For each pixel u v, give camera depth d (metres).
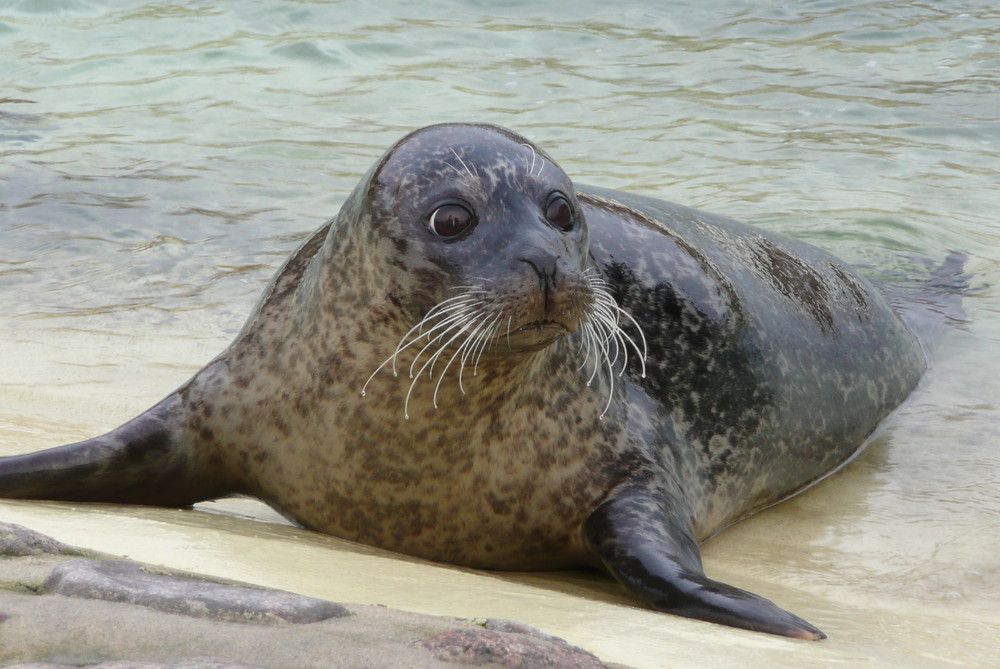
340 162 41.41
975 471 23.44
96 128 44.19
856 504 22.31
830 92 49.69
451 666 10.12
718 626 14.84
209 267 32.78
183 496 19.41
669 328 21.36
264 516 19.97
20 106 46.31
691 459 20.83
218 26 55.16
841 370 24.56
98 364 26.31
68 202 37.16
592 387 19.23
